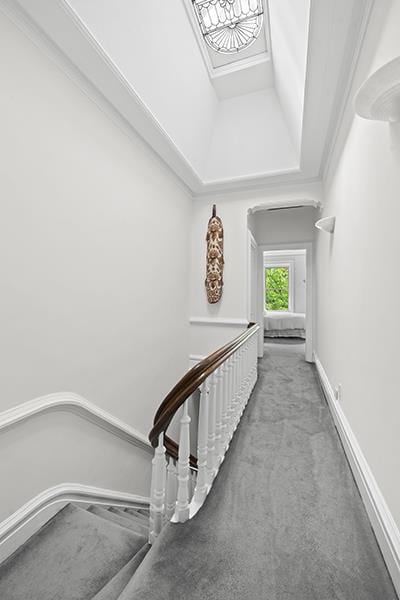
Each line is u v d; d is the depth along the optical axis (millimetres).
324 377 2902
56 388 1618
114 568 1182
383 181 1138
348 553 1048
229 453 1779
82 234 1830
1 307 1313
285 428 2141
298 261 8625
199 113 2736
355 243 1607
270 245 4750
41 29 1479
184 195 3529
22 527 1351
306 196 3324
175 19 1938
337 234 2197
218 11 2113
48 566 1202
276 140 2980
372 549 1067
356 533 1146
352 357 1675
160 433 1195
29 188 1453
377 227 1210
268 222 4762
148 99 2104
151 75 2002
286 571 967
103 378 2033
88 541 1328
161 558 1003
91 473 1881
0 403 1303
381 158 1158
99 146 1987
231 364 1861
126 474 2277
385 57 1078
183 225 3514
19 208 1400
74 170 1760
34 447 1463
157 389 2867
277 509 1278
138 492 2441
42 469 1506
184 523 1174
